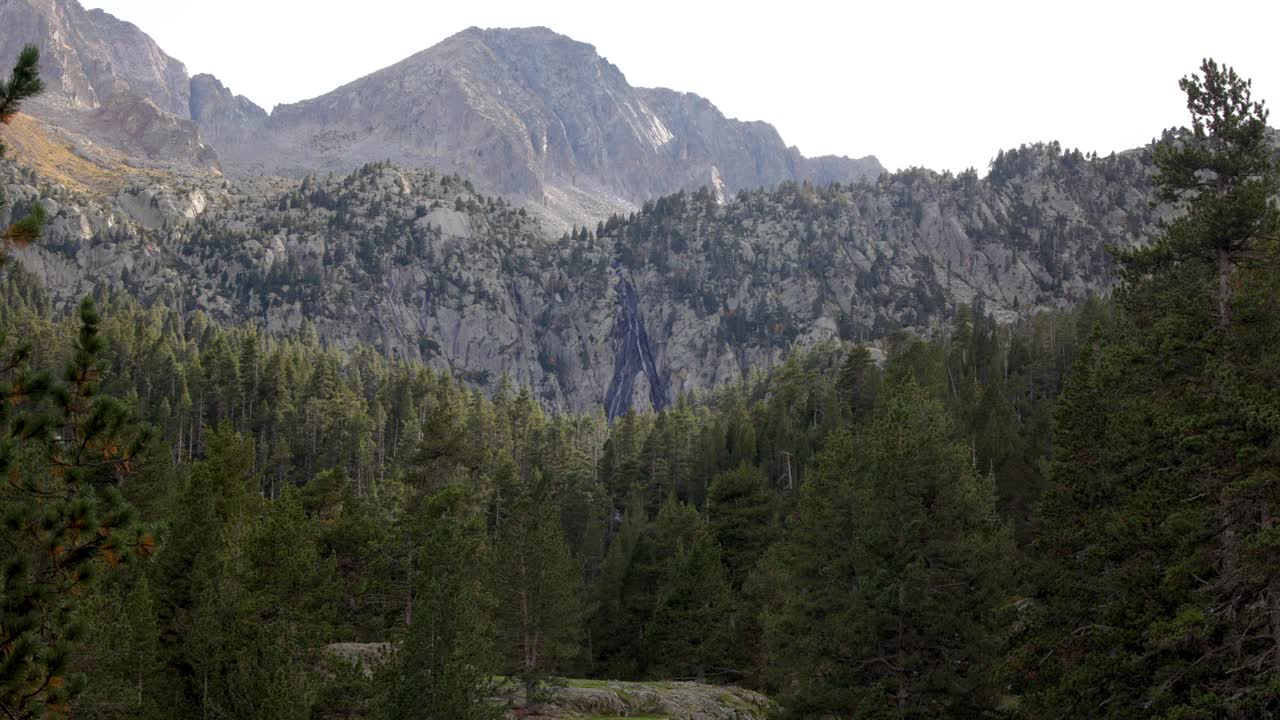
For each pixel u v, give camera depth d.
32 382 14.91
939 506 39.88
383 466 145.50
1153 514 29.52
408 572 55.12
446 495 58.00
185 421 152.00
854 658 38.56
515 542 50.44
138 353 163.62
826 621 40.59
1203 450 26.56
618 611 72.75
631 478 128.62
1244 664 26.19
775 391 146.25
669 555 73.25
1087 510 34.09
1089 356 35.88
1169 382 30.55
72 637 14.59
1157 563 30.00
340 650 48.81
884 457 40.91
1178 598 28.53
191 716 40.25
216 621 40.50
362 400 177.38
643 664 69.00
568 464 143.38
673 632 63.62
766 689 62.19
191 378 156.75
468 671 35.62
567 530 116.44
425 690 34.47
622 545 86.81
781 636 44.34
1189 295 30.28
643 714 50.25
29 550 15.09
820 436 110.56
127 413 15.37
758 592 62.41
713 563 63.66
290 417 152.75
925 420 43.97
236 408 158.38
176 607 45.72
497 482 109.00
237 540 49.88
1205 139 32.53
